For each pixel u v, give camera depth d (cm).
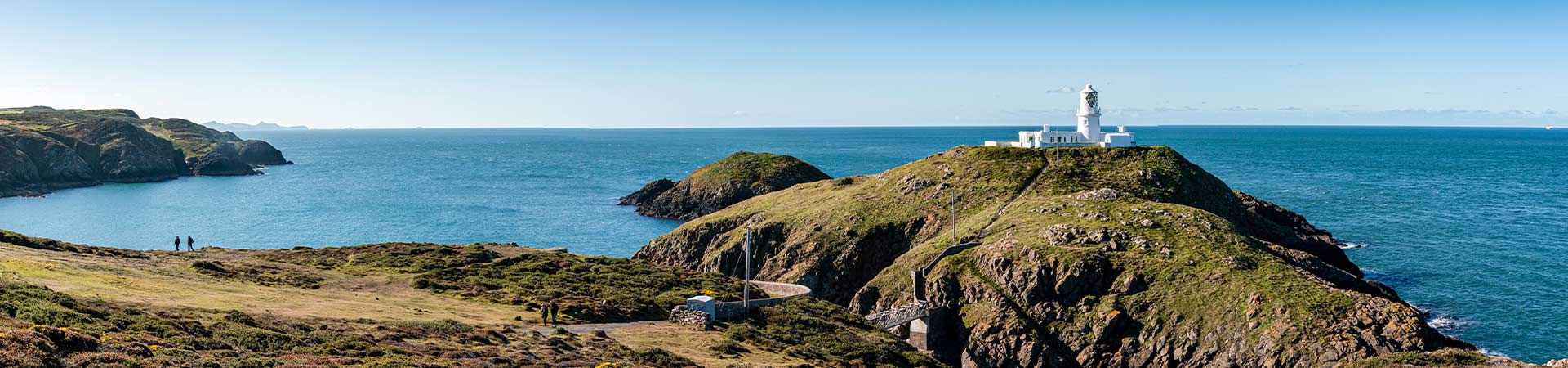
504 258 9981
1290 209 17938
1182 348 7525
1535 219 16050
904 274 9600
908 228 11575
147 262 7888
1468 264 11675
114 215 18475
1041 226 9862
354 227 16988
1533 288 10225
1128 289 8200
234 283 7062
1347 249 12988
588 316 7106
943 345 8506
